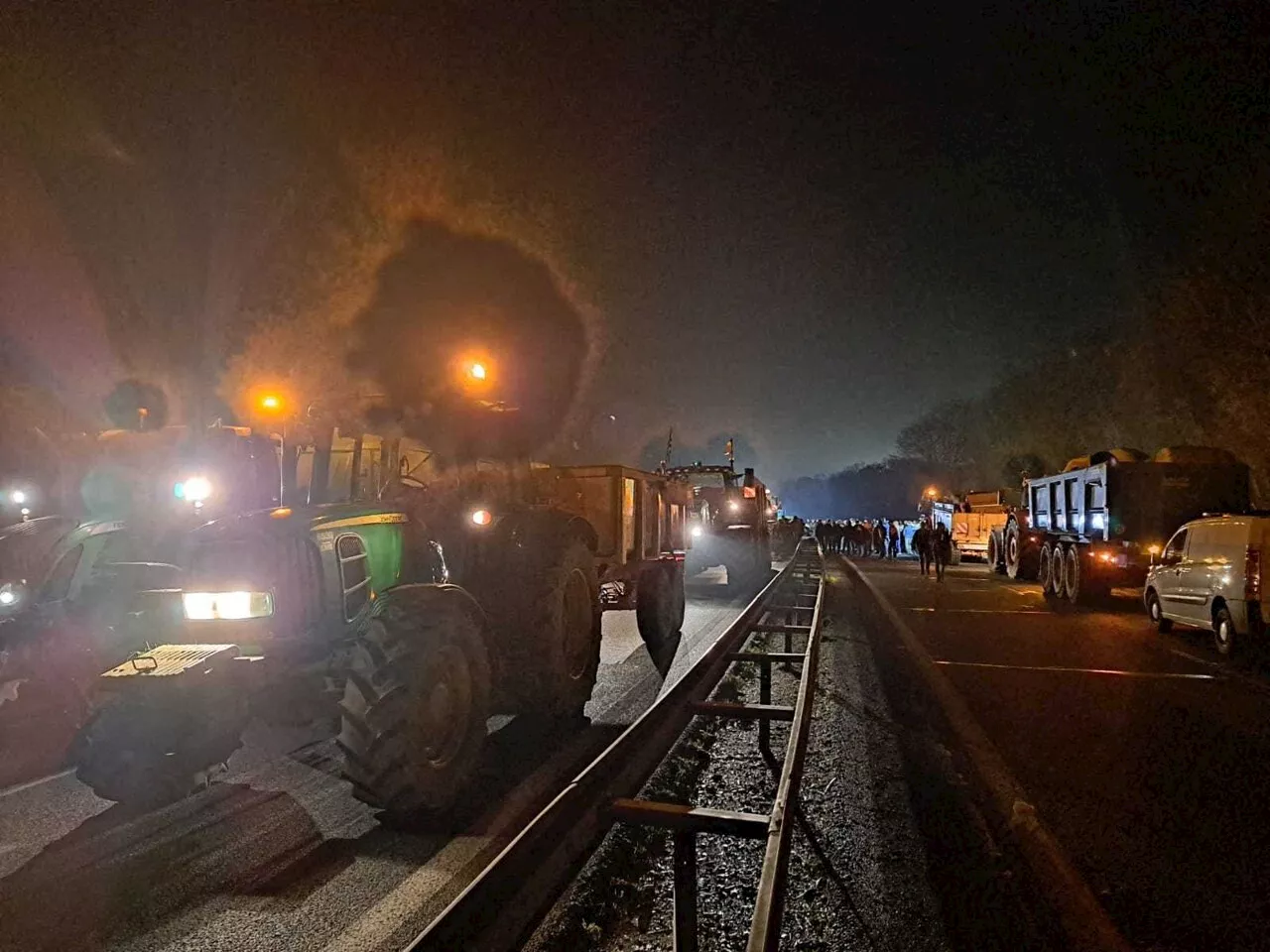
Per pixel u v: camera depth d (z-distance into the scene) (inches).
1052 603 708.0
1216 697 334.3
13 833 181.9
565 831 108.3
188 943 136.4
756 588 742.5
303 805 199.8
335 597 194.9
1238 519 440.1
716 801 208.8
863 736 271.9
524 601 246.7
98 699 165.3
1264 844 186.5
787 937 145.6
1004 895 161.6
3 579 296.5
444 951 80.8
